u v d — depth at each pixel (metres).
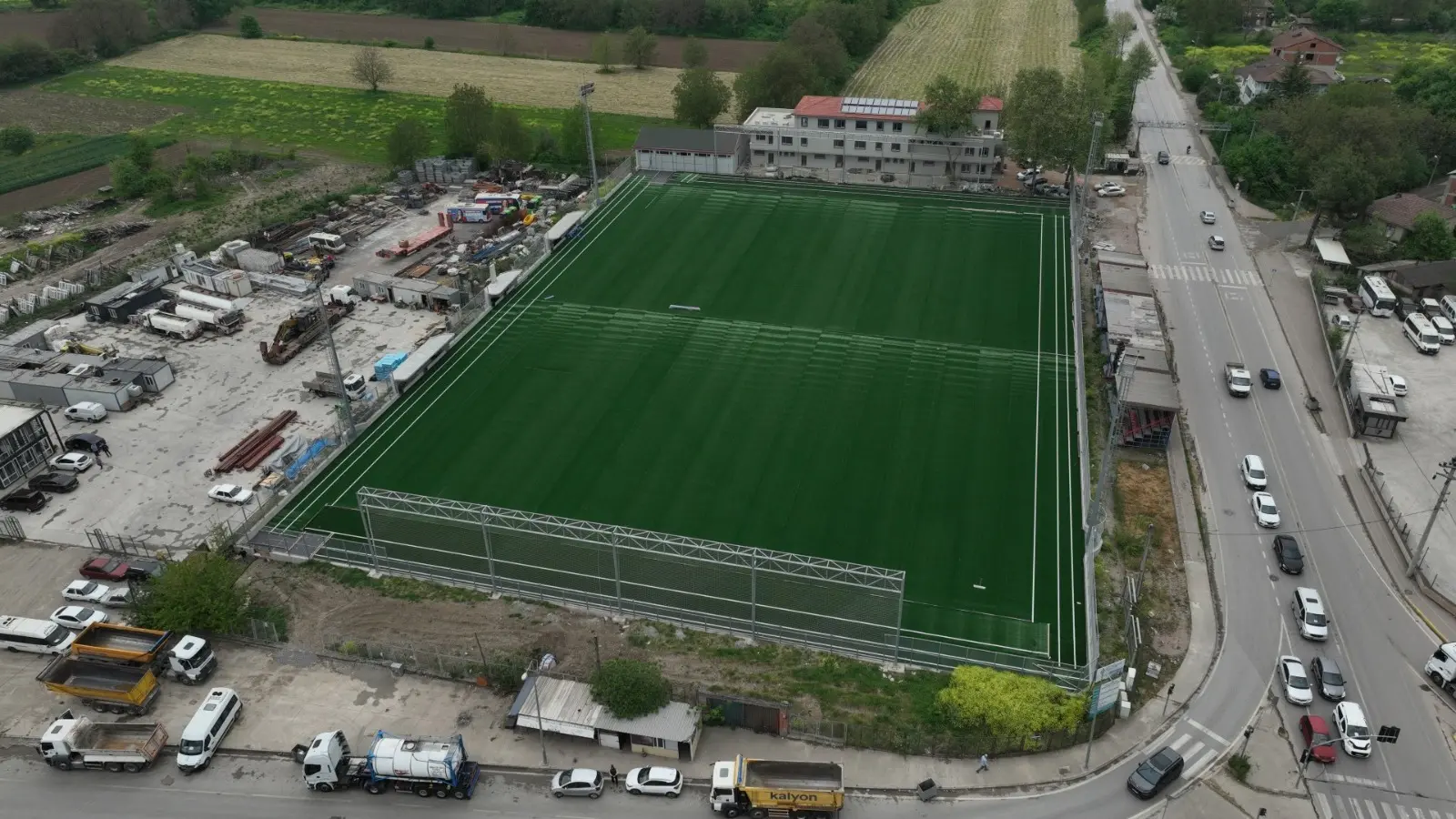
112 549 81.62
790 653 70.62
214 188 163.12
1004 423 95.50
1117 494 86.56
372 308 121.50
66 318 119.12
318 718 65.88
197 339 114.31
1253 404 100.81
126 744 62.34
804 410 97.56
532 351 108.38
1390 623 73.19
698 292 120.50
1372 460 91.75
